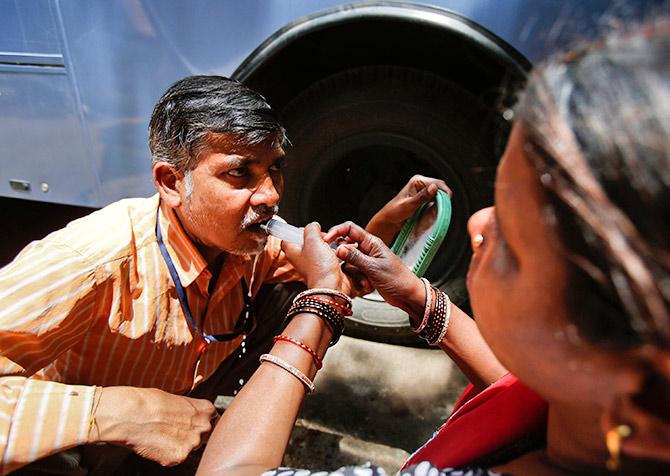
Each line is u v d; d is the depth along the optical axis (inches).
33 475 43.9
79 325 39.4
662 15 13.2
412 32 63.1
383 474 18.8
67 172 75.7
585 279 12.4
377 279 35.7
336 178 76.7
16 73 70.7
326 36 65.0
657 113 11.3
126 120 69.3
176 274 42.1
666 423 12.4
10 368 36.3
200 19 61.9
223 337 48.5
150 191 73.3
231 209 37.6
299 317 31.2
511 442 20.1
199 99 35.6
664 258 10.9
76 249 37.9
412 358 77.7
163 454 39.3
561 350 13.5
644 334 11.4
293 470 20.2
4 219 102.7
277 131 37.5
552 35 16.0
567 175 12.1
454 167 67.9
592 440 15.1
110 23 64.3
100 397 37.4
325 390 72.7
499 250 15.2
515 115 14.4
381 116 67.0
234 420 25.5
